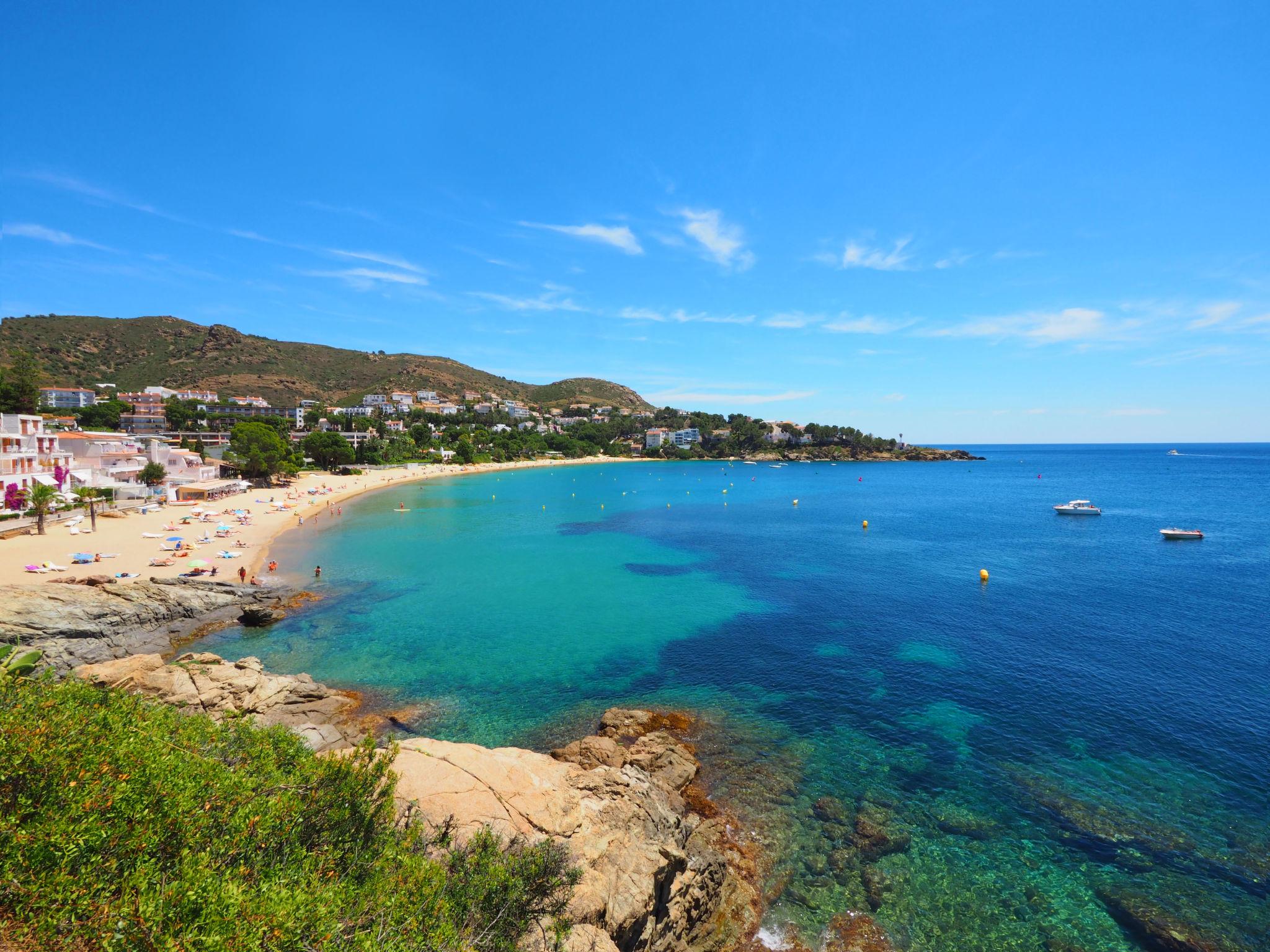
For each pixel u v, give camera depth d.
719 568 60.19
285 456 127.44
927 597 49.19
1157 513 101.56
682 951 16.61
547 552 67.75
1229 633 39.84
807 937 17.23
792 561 63.66
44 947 6.63
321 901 8.33
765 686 32.59
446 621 43.19
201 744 12.42
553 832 16.53
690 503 117.44
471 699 31.00
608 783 20.19
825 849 20.39
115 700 11.88
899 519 94.38
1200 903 18.05
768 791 23.42
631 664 35.66
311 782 11.82
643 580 55.25
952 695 31.23
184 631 39.78
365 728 27.77
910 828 21.39
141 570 48.34
